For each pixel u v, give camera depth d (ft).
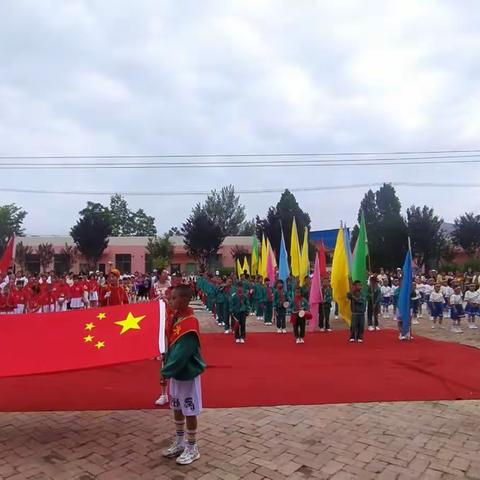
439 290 58.44
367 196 157.99
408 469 16.58
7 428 20.56
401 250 146.92
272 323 60.13
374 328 54.54
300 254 73.10
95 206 158.92
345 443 18.92
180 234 203.00
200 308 83.97
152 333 21.34
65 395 25.40
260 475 16.08
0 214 164.14
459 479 15.84
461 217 162.09
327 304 53.78
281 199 155.12
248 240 169.58
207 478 15.85
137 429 20.40
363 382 28.53
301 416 22.25
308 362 34.58
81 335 21.24
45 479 15.78
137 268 162.09
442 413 22.79
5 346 20.58
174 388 17.43
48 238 163.43
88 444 18.76
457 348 40.68
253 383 28.19
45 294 60.39
